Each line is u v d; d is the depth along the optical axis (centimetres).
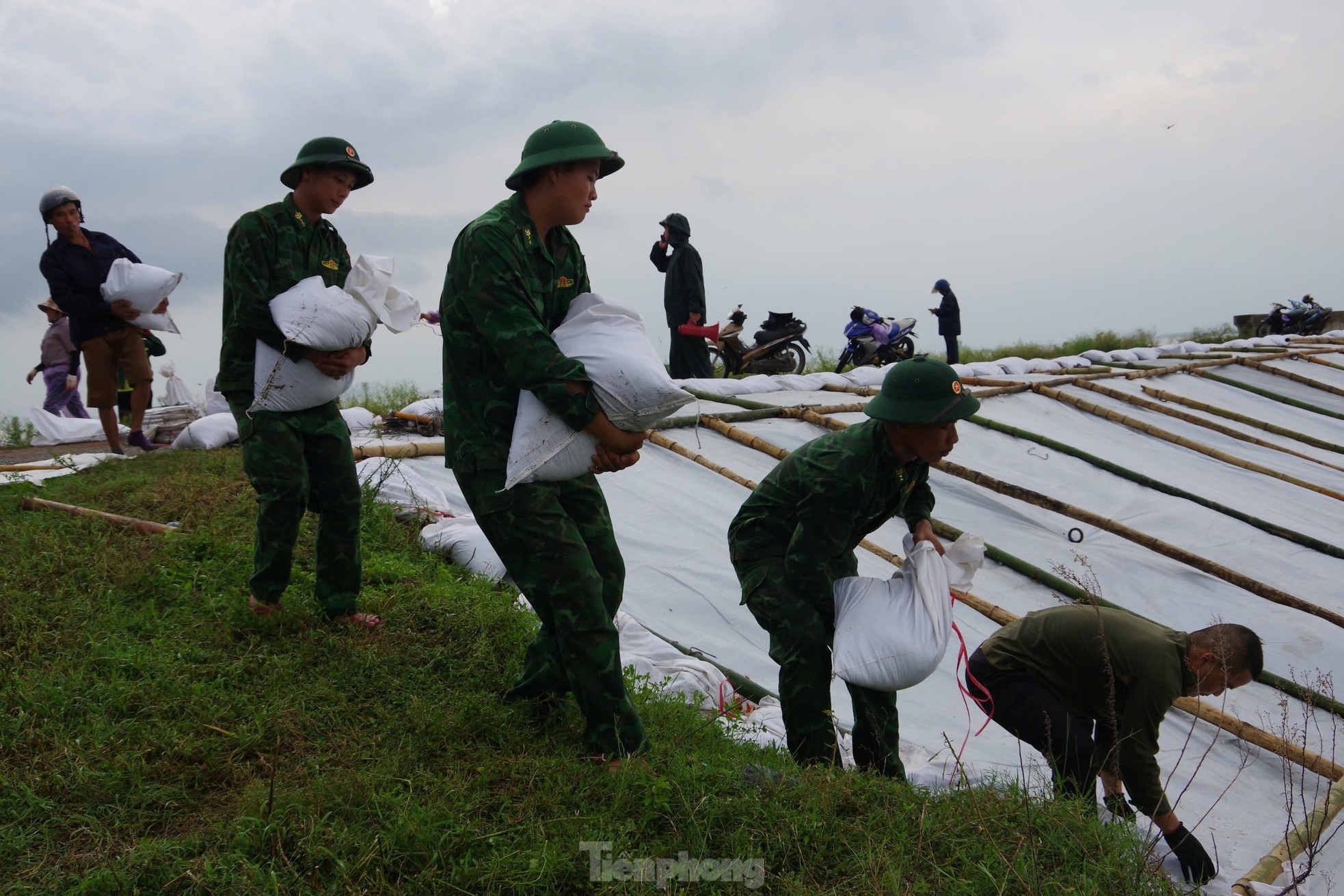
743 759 380
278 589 420
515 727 371
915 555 395
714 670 514
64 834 288
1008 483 791
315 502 421
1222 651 383
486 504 338
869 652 374
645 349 338
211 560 482
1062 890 297
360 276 400
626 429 332
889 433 379
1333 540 832
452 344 342
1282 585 743
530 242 333
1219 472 955
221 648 401
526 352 320
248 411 403
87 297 677
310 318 388
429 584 485
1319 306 2220
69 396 989
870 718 393
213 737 339
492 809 312
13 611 403
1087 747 388
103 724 334
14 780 303
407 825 284
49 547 476
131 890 259
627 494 709
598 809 313
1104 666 389
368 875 271
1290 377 1421
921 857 306
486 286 322
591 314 343
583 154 329
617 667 343
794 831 306
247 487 597
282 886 261
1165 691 379
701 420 843
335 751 342
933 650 374
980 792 356
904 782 367
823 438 395
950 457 874
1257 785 500
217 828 287
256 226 396
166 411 891
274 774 300
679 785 323
